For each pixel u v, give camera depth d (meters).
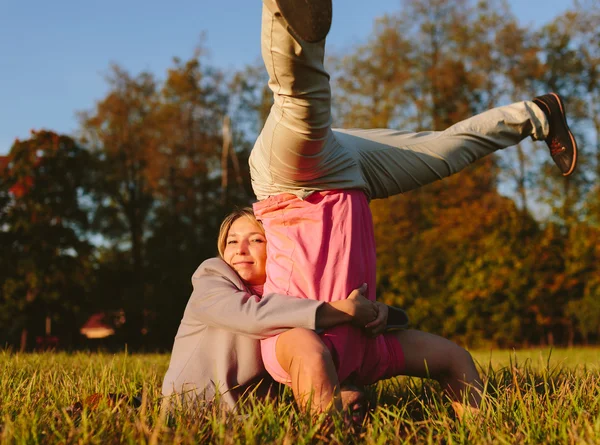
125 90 33.78
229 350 2.70
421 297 22.97
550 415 2.27
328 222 2.67
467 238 23.23
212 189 33.06
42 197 24.28
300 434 1.96
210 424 2.16
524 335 22.45
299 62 2.22
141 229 34.16
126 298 27.66
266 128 2.56
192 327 2.82
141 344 27.33
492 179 29.31
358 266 2.66
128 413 2.26
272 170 2.67
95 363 4.98
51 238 24.20
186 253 28.61
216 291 2.72
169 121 33.03
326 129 2.45
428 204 27.05
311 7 2.07
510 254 22.34
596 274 22.36
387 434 2.06
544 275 22.48
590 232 22.97
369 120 32.00
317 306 2.47
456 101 32.62
